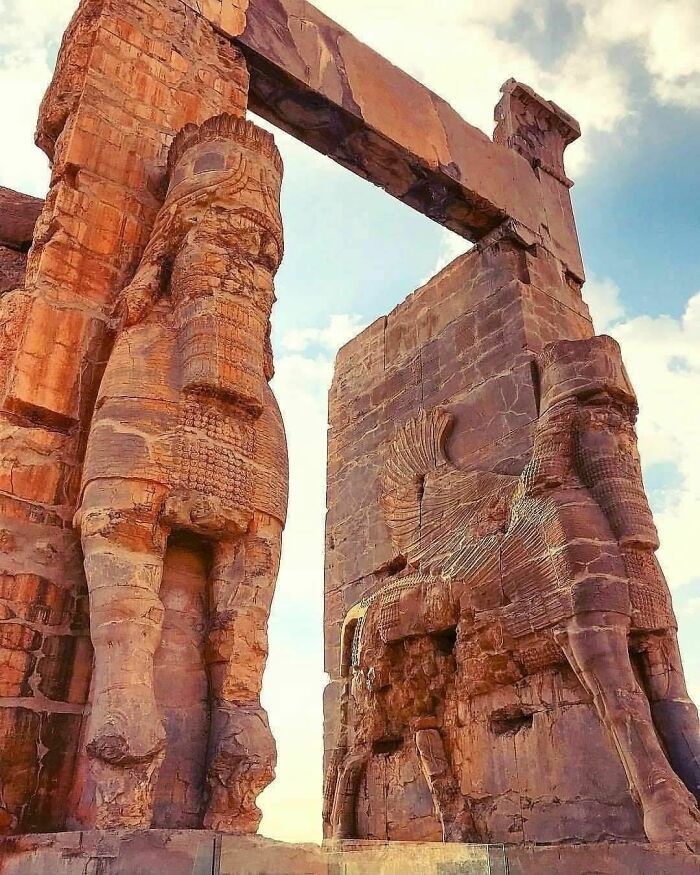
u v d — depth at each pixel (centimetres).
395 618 724
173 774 361
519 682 635
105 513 370
